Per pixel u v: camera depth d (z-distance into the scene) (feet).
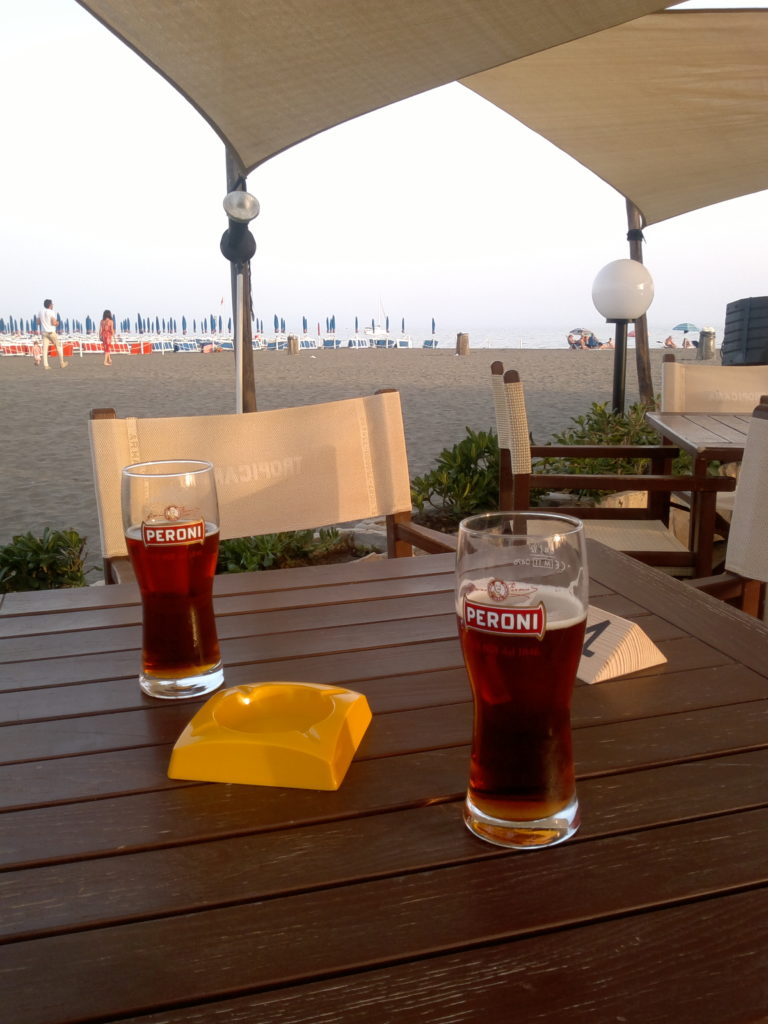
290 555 14.60
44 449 30.40
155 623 3.26
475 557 2.27
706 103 20.88
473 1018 1.70
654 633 3.92
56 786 2.66
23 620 4.32
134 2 10.28
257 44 11.23
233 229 13.44
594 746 2.85
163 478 3.12
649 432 20.59
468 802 2.38
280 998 1.78
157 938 1.97
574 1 10.93
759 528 5.57
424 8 10.81
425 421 35.50
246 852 2.30
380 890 2.12
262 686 3.00
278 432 7.14
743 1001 1.73
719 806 2.48
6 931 2.01
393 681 3.41
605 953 1.88
